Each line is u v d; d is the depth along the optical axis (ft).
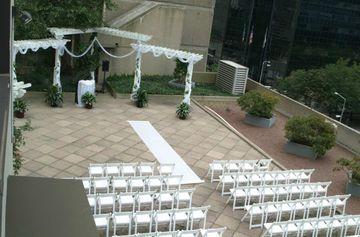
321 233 41.39
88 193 39.19
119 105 71.41
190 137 61.98
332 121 72.84
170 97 79.05
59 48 64.80
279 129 74.33
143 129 61.93
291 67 241.35
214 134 64.75
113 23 87.10
